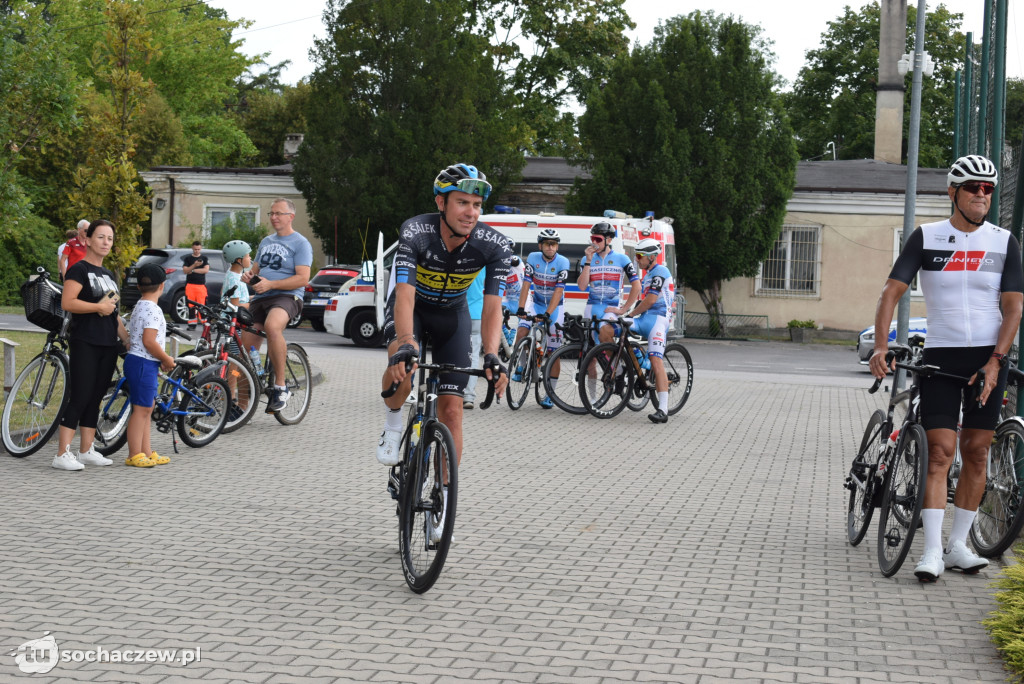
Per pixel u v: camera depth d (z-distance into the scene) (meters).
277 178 31.95
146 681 3.94
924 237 5.77
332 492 7.42
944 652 4.45
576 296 19.36
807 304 31.12
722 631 4.67
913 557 6.11
